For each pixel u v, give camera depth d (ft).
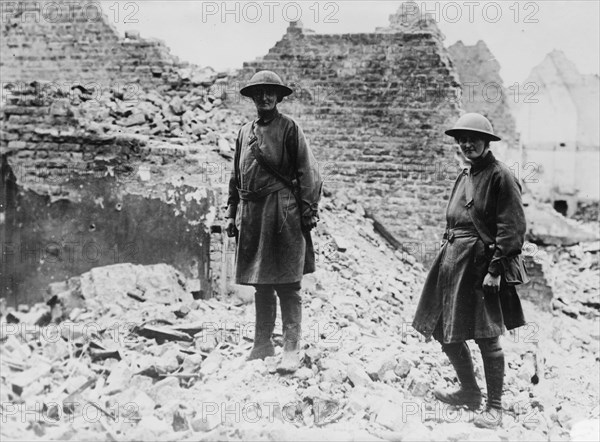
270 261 26.40
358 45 44.88
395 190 44.42
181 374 26.78
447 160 44.11
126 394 25.63
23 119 36.47
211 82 45.39
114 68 45.75
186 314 31.53
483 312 25.46
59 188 36.04
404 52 44.55
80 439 23.50
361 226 42.78
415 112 44.42
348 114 44.83
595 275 47.06
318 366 27.09
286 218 26.37
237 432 23.59
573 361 37.45
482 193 25.66
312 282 33.96
